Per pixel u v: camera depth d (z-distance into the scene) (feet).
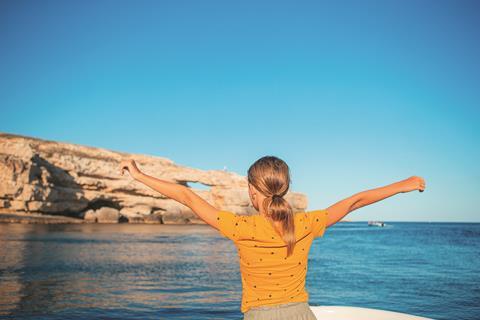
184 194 6.24
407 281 48.32
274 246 5.78
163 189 6.31
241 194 270.05
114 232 151.33
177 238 136.36
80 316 27.09
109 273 49.42
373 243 143.74
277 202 5.73
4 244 86.99
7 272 47.75
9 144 192.24
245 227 5.82
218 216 5.95
